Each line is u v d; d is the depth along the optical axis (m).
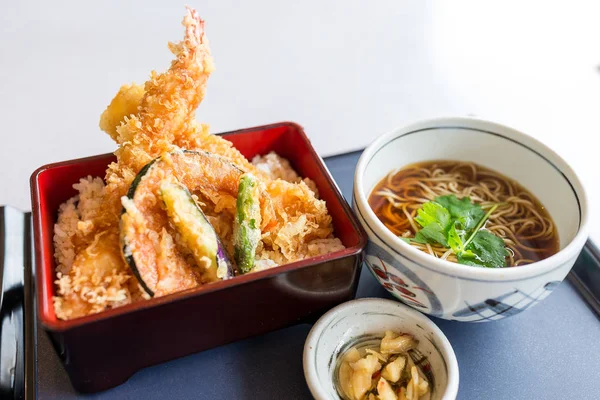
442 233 0.42
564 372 0.40
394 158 0.47
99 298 0.36
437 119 0.46
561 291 0.45
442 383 0.37
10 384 0.39
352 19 0.85
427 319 0.39
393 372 0.38
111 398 0.38
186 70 0.42
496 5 0.92
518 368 0.41
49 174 0.44
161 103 0.42
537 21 0.89
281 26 0.81
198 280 0.38
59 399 0.38
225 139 0.47
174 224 0.37
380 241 0.38
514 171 0.46
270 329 0.41
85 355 0.35
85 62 0.72
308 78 0.73
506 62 0.79
